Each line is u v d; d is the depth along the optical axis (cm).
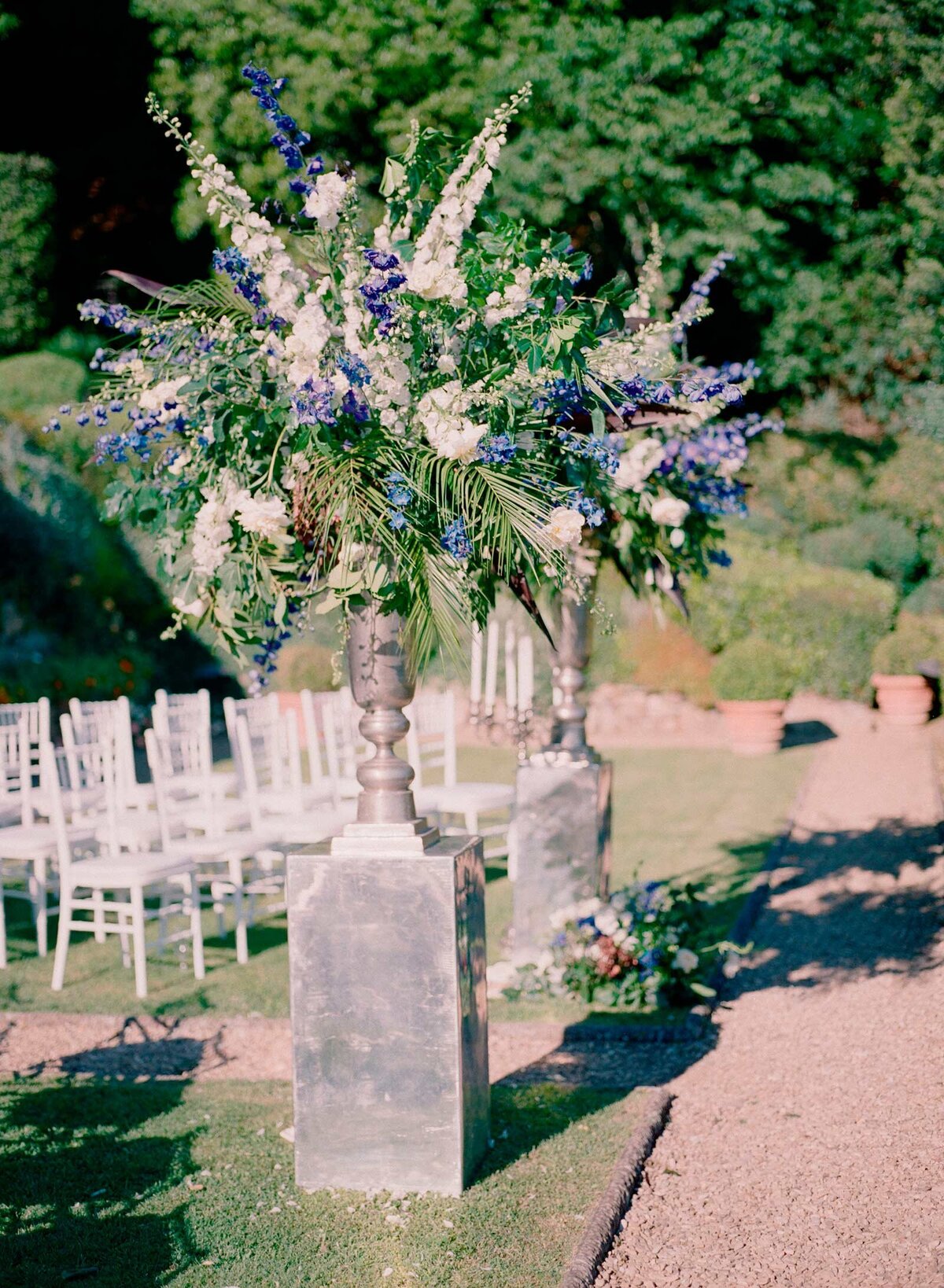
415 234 347
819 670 1479
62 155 1992
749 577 1492
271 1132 369
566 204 1557
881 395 1686
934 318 1595
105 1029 480
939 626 1473
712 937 579
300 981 326
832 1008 480
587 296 338
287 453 336
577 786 529
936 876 686
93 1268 284
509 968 538
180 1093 408
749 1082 407
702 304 414
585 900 518
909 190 1566
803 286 1612
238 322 336
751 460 1730
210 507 317
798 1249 291
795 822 885
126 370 342
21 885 805
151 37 1609
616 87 1450
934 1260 280
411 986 321
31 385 1571
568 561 326
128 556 1553
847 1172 331
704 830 878
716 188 1556
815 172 1516
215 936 643
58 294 1981
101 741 607
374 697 329
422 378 323
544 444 332
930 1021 452
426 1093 321
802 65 1502
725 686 1297
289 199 1529
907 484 1669
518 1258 285
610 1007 491
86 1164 346
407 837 323
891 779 1045
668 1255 290
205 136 1599
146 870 527
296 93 1528
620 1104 387
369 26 1498
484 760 1225
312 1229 302
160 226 2053
